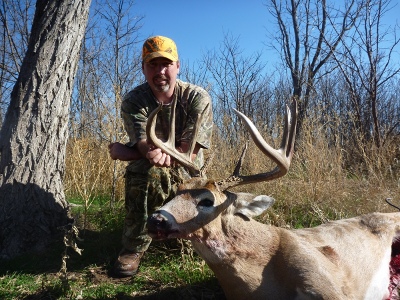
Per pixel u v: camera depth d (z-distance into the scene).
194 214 1.18
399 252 1.55
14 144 1.82
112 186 2.29
